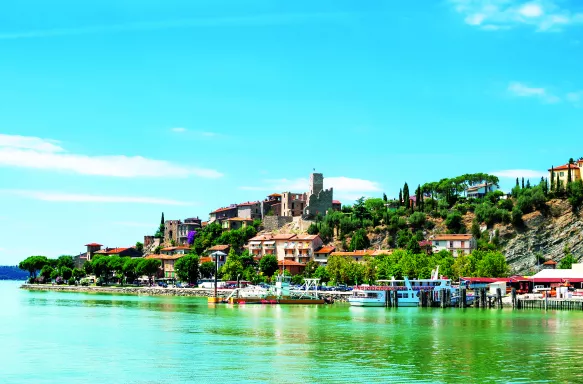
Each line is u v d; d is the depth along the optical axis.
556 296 195.25
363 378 78.69
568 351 99.44
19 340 110.06
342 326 133.75
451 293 195.88
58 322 140.12
